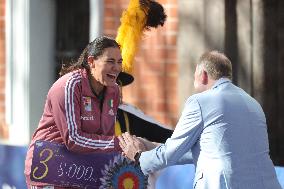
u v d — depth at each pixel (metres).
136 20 22.97
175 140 19.39
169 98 31.00
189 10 30.33
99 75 19.78
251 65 29.97
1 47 35.78
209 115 19.23
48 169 20.16
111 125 20.62
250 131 19.39
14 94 35.50
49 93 20.02
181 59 30.56
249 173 19.20
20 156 29.05
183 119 19.42
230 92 19.59
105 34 32.34
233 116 19.30
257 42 29.84
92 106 20.08
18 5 35.12
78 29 35.25
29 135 35.22
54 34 35.62
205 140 19.23
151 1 23.16
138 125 22.27
